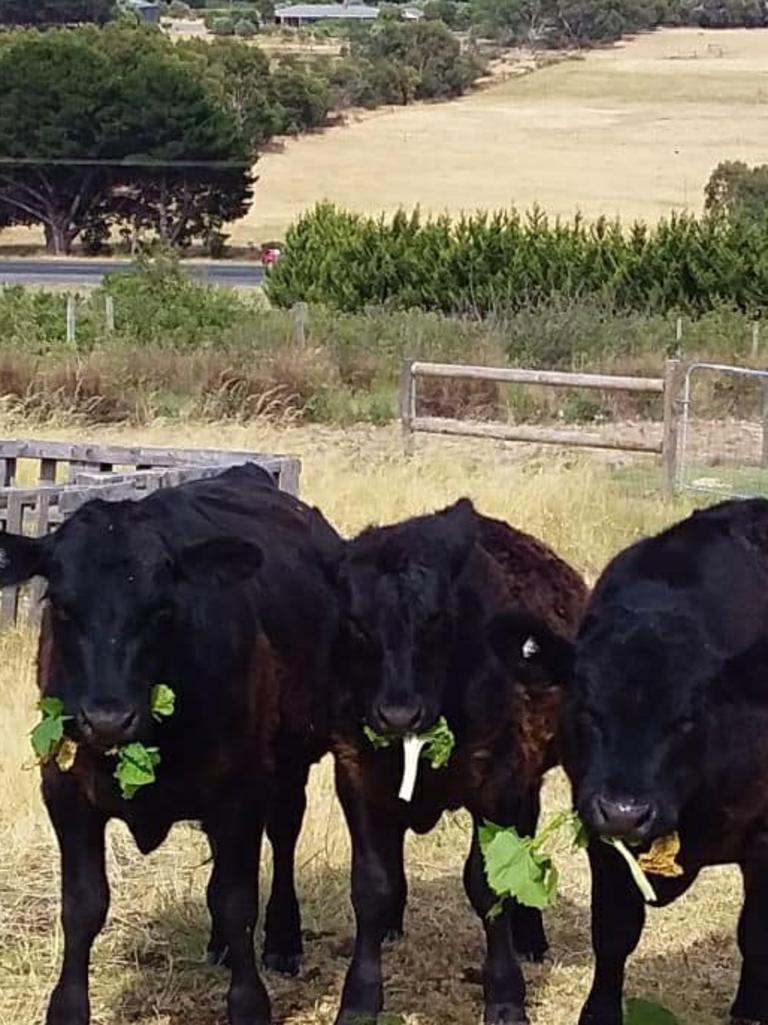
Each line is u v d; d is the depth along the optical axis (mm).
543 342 27281
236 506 7727
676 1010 7387
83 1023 6727
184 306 30000
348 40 120875
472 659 6848
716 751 6219
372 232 36719
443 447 20609
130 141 64562
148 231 65625
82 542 6477
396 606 6617
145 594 6387
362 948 6949
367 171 77312
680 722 6059
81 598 6359
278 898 7781
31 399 22641
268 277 37406
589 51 123125
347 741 6879
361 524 14789
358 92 94875
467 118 90625
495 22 128125
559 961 7867
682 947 8016
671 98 97375
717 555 6703
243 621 6934
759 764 6332
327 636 7371
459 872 8781
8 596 12250
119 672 6285
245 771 6930
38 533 12188
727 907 8414
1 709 10289
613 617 6367
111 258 63531
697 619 6355
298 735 7508
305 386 24266
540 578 7641
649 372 25453
